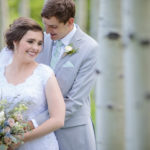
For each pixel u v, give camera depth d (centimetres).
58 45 367
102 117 423
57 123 307
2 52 342
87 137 372
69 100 351
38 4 2267
